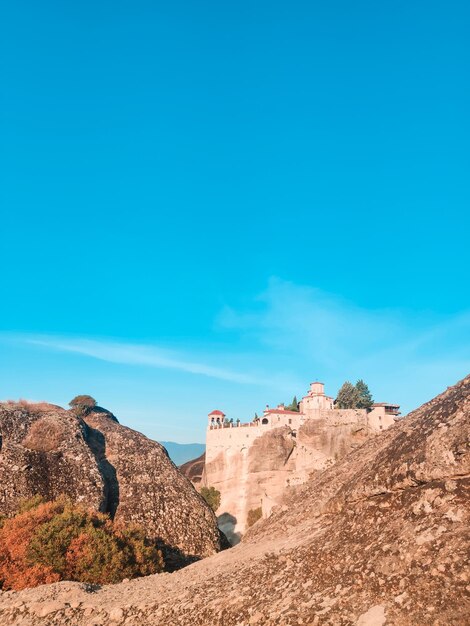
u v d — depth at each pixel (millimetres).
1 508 34062
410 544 10164
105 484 39312
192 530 38969
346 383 132250
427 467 11633
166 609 14508
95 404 61250
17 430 40656
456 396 13461
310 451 100750
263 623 10812
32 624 16547
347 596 9992
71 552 24766
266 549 17969
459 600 8203
